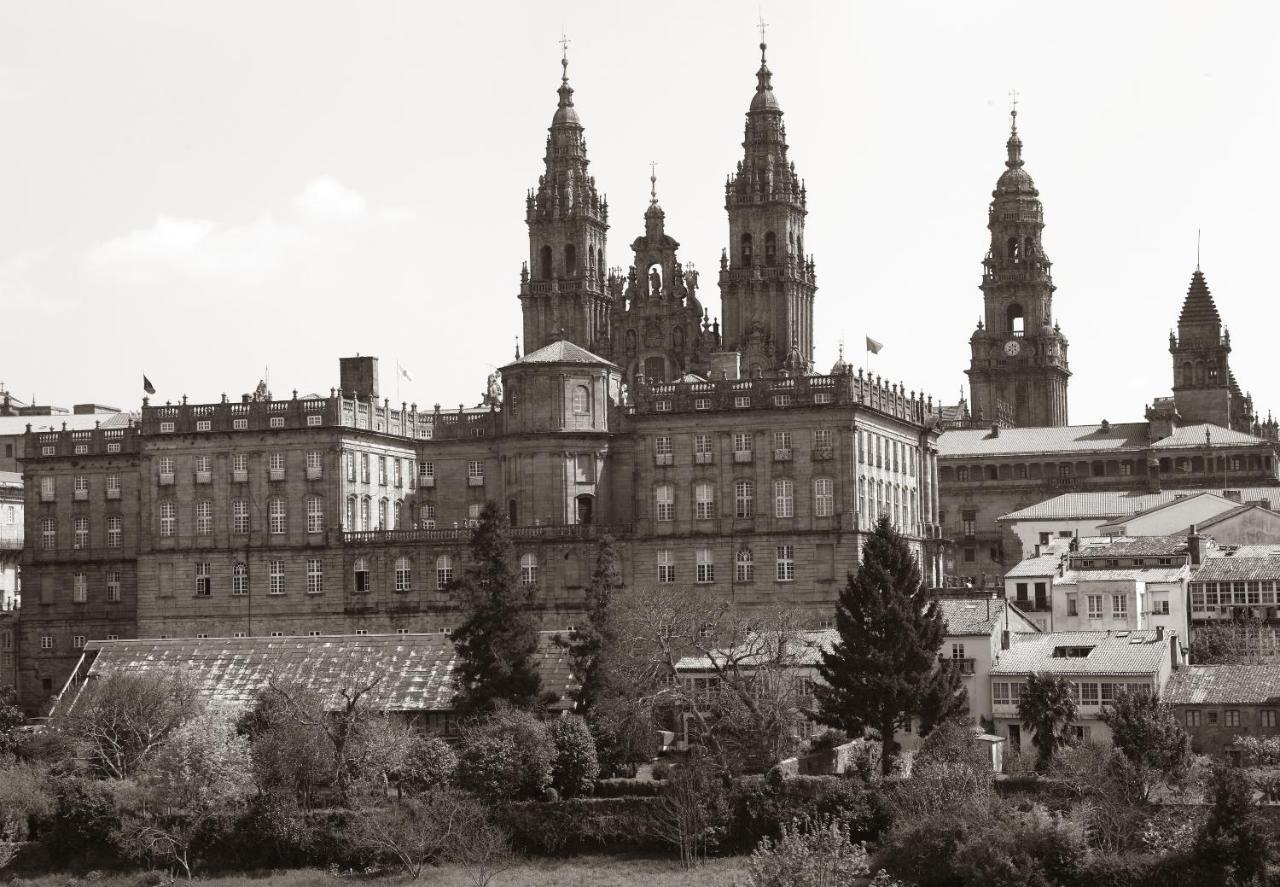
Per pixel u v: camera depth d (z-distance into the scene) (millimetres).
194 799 193000
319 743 199000
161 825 191750
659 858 187000
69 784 195375
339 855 188875
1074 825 170375
